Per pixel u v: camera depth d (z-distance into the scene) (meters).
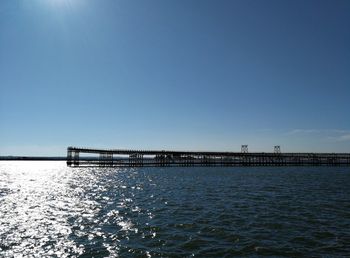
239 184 48.28
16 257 14.57
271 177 62.91
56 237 17.84
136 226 20.30
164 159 106.69
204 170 91.44
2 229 19.73
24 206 28.62
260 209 25.95
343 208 26.38
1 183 54.25
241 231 18.80
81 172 86.62
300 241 16.77
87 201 31.64
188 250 15.37
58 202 31.09
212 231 18.83
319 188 42.03
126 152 100.19
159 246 16.02
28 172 93.75
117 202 30.77
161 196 34.84
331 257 14.34
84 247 15.98
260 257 14.38
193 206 27.69
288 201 30.28
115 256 14.59
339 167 112.75
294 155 117.62
